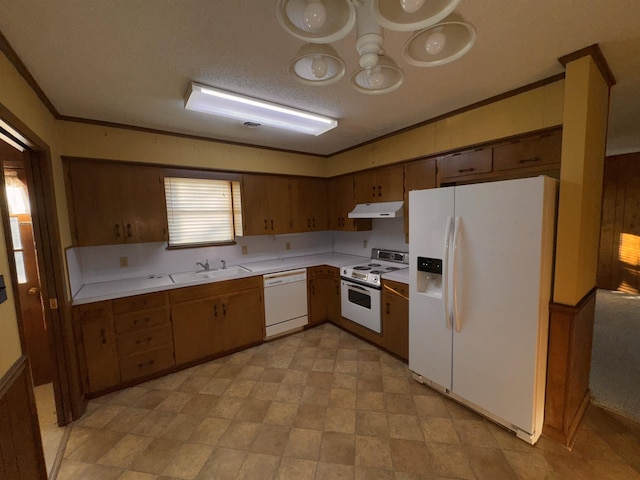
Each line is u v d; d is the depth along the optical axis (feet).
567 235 5.71
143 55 5.15
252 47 4.99
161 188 9.64
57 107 7.22
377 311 10.18
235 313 10.32
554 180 5.79
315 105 7.63
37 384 8.53
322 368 9.23
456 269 6.77
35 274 8.39
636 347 10.02
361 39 3.47
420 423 6.72
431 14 2.94
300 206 13.12
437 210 7.26
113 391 8.19
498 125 7.25
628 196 16.14
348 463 5.70
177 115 8.09
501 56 5.45
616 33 4.78
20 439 4.17
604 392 7.61
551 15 4.33
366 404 7.43
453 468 5.53
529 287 5.74
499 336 6.25
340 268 11.82
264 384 8.42
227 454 5.98
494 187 6.11
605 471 5.37
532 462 5.60
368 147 11.32
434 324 7.55
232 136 10.30
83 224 8.36
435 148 8.78
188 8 3.99
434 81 6.42
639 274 16.01
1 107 4.45
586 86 5.34
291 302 11.74
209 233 11.55
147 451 6.08
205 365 9.57
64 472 5.59
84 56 5.10
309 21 2.90
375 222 12.92
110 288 8.58
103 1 3.78
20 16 3.98
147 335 8.63
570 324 5.74
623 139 12.19
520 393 6.01
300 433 6.51
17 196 8.06
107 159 8.54
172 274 10.67
